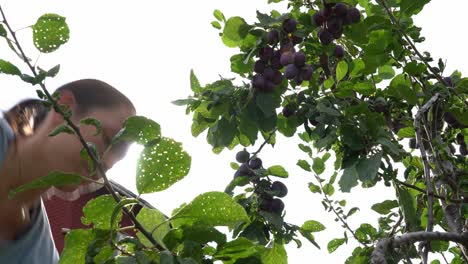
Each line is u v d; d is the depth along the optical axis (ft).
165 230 7.34
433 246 14.10
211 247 7.45
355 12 12.66
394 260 12.37
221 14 13.41
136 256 6.86
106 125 8.73
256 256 7.57
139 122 6.98
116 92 8.91
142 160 7.07
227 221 7.31
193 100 13.00
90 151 6.98
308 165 14.75
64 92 8.79
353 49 14.14
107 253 7.16
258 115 12.84
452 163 13.03
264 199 13.25
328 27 12.62
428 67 13.17
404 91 12.53
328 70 13.71
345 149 12.02
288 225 13.29
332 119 12.41
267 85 12.57
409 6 13.29
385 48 13.32
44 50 7.06
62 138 8.50
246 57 12.79
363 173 11.58
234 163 14.17
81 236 7.22
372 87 13.21
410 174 14.10
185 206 7.25
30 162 8.41
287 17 12.44
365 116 12.11
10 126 8.33
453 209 12.05
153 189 7.14
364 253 13.48
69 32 7.12
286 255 9.53
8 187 8.27
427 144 13.38
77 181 6.98
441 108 13.51
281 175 13.39
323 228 13.41
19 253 8.40
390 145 11.72
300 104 13.30
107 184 7.14
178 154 7.08
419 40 13.48
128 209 7.25
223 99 12.85
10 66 6.88
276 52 12.64
